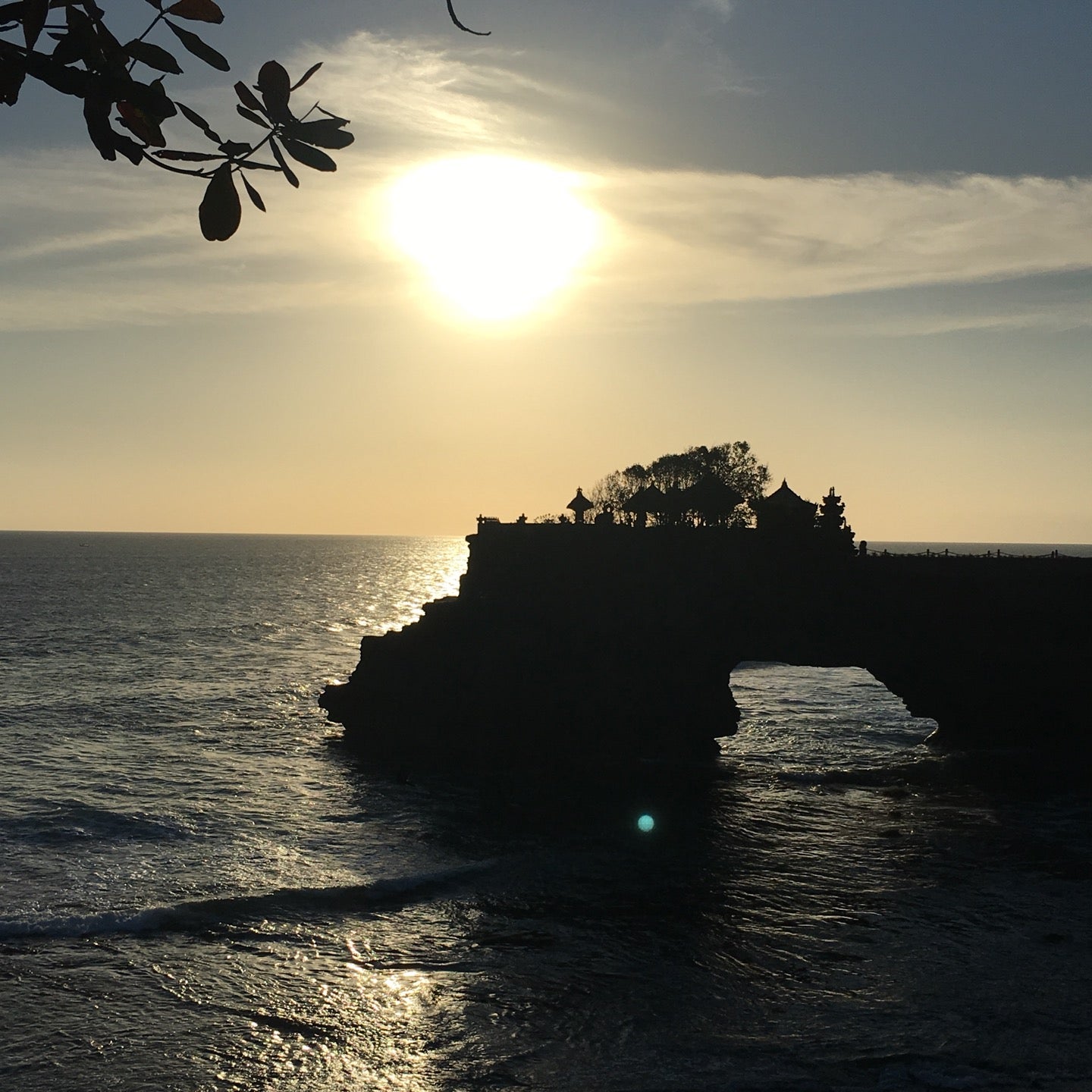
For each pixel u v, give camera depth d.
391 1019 27.88
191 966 30.62
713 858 41.56
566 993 29.47
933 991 29.52
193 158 4.50
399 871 39.38
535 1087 24.72
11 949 31.20
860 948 32.59
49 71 4.34
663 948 32.59
